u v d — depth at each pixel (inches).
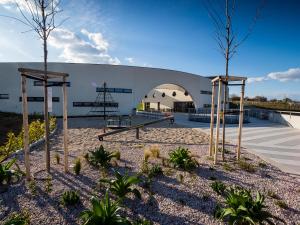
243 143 426.0
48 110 222.8
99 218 127.1
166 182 204.2
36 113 844.0
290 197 184.2
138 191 170.6
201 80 1309.1
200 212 157.8
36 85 888.3
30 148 340.5
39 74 229.3
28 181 197.2
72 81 940.6
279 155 334.3
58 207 157.6
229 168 247.8
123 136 479.8
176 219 148.7
